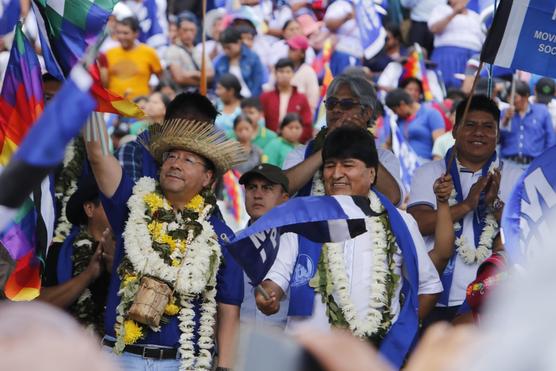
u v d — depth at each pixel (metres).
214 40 36.97
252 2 37.50
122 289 12.52
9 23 13.13
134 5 35.94
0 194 3.98
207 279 12.68
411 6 35.88
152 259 12.57
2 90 12.81
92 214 14.00
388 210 13.27
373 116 15.72
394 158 16.50
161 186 13.16
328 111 15.66
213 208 13.20
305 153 15.83
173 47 34.69
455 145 15.36
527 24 15.29
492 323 2.68
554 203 10.44
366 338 12.65
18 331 2.58
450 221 14.81
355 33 35.47
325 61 34.62
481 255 14.94
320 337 2.91
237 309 13.16
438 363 2.86
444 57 35.41
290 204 12.36
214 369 13.09
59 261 13.93
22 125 12.76
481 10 35.88
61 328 2.62
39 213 12.32
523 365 2.52
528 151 29.30
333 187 13.28
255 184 15.11
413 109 29.47
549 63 15.36
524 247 10.21
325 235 12.42
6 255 12.05
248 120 28.72
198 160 13.04
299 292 12.90
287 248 12.95
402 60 33.84
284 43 35.97
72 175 14.95
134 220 12.79
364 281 12.91
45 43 12.85
